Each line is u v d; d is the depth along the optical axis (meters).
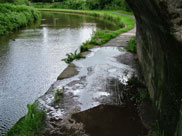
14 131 2.98
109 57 7.14
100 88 4.49
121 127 3.04
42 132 2.94
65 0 43.91
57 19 22.78
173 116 2.24
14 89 5.14
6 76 5.95
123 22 16.41
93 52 7.94
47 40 11.04
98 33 11.40
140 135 2.83
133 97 4.02
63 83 4.80
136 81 4.84
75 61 6.72
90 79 5.04
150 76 3.81
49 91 4.36
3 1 22.91
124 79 5.02
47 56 7.95
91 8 33.38
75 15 27.94
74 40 11.12
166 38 2.06
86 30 14.83
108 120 3.24
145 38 4.38
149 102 3.70
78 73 5.51
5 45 9.80
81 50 8.23
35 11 21.88
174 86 2.19
